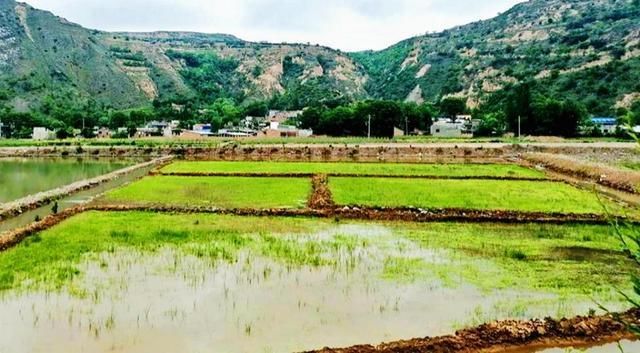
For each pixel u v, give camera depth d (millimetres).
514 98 119312
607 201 38062
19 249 23969
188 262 21844
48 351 13617
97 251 23641
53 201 39781
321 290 18391
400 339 14492
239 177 53375
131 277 19797
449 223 30531
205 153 90938
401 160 77625
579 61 169250
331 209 33844
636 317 14898
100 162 78688
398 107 128375
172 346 13953
